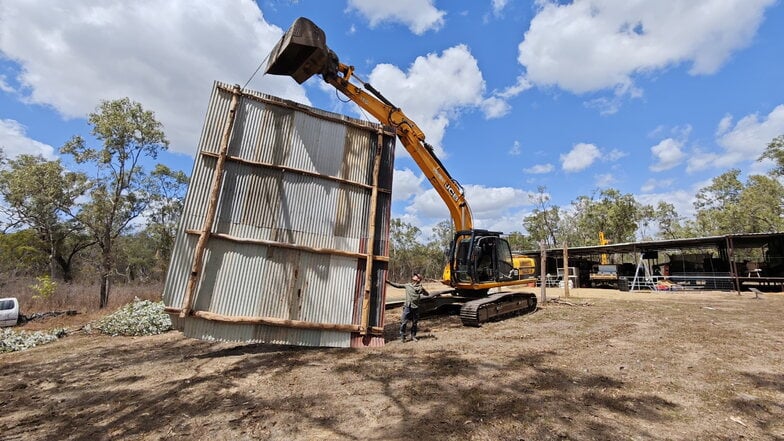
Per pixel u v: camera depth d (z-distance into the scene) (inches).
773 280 832.9
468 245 445.1
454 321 437.4
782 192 1366.9
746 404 179.6
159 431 163.3
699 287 941.8
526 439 144.6
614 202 1561.3
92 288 884.6
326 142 330.0
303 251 307.3
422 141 419.2
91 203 805.2
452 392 197.3
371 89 375.6
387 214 343.6
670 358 259.9
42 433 169.3
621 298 695.1
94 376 257.9
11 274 1131.3
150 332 427.2
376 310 322.3
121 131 757.9
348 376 230.1
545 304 590.6
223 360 279.1
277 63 327.3
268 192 302.5
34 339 405.7
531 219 1857.8
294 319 296.0
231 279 283.0
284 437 152.1
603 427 155.4
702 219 1737.2
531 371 232.1
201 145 287.0
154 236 1008.2
